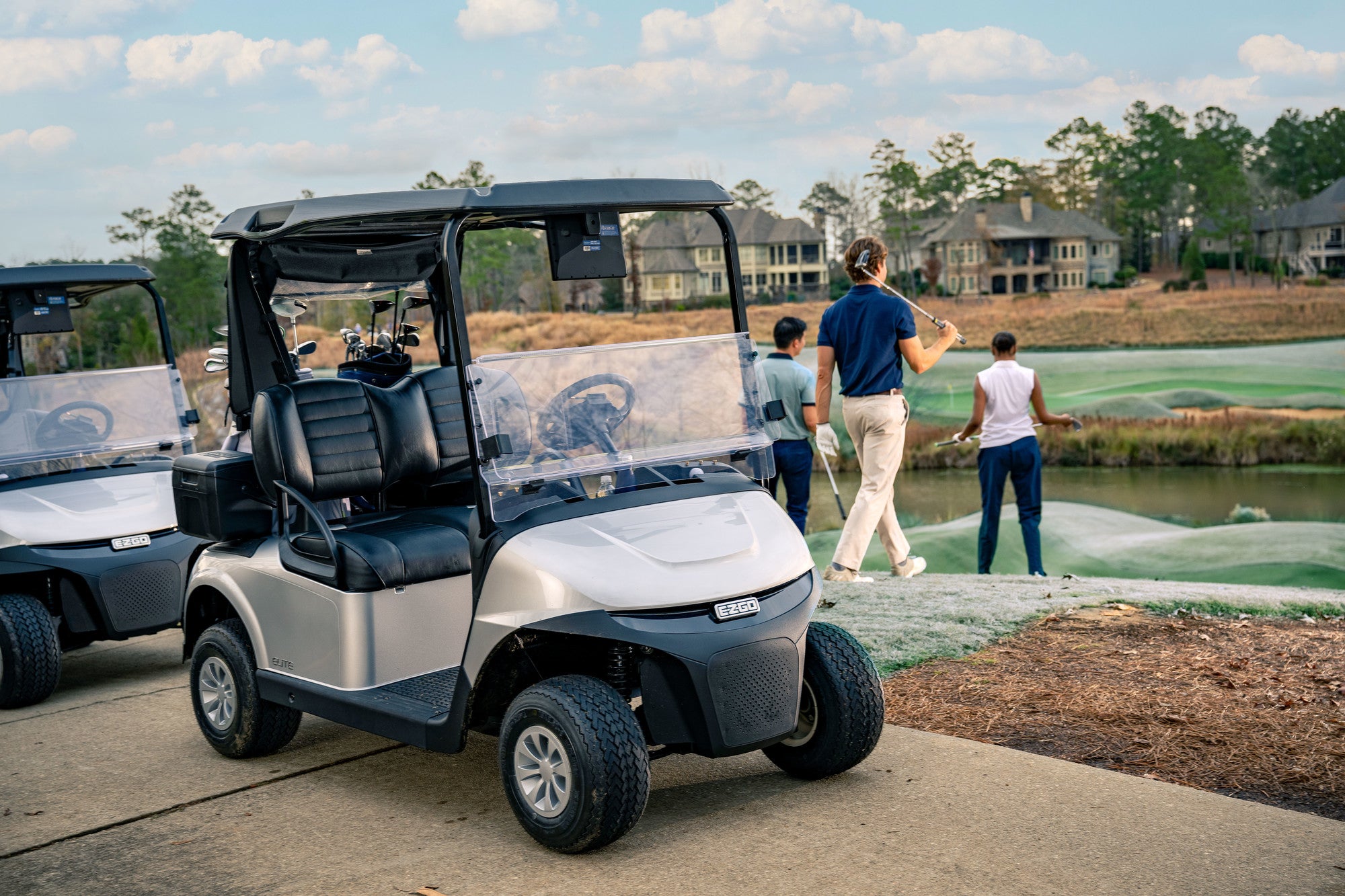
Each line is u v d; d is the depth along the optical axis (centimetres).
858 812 352
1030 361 5441
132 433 612
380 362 538
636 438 365
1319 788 351
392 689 387
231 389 495
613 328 6141
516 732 333
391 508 492
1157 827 328
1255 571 1867
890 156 9931
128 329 4662
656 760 414
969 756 394
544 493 354
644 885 308
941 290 9350
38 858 352
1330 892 286
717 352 383
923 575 739
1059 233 9550
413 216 363
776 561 344
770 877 310
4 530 538
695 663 317
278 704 425
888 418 646
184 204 6481
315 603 396
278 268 470
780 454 704
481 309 6819
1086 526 2498
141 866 342
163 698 547
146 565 558
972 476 3353
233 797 399
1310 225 9794
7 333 642
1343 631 523
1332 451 3544
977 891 295
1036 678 472
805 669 373
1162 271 10869
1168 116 11394
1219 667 470
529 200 345
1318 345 5466
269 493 428
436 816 371
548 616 320
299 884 322
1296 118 11144
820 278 9394
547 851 336
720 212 384
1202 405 4128
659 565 327
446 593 405
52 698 556
